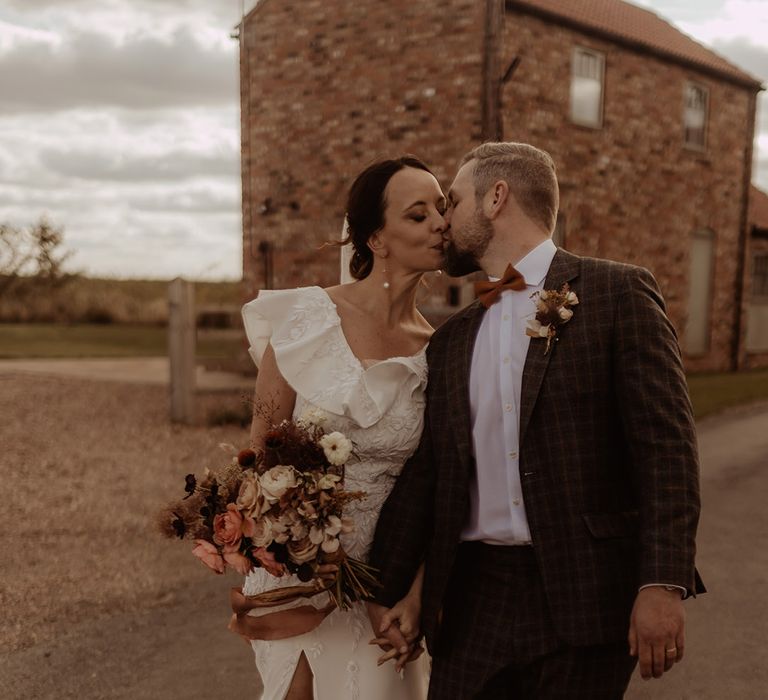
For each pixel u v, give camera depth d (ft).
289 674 7.40
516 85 37.11
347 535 7.36
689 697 10.98
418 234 7.37
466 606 6.78
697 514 5.84
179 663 11.96
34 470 24.16
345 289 7.88
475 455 6.70
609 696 6.28
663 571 5.63
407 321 8.09
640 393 6.04
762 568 15.76
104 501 20.85
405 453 7.47
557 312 6.32
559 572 6.19
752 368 57.82
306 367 7.34
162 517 6.86
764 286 59.41
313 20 39.99
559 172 40.14
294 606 7.30
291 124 41.37
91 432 29.91
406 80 36.88
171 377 31.76
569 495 6.22
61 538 17.89
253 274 43.50
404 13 36.76
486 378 6.72
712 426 30.86
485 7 34.37
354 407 7.13
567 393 6.28
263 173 42.73
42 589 14.85
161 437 29.04
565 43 39.73
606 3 48.57
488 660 6.46
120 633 12.99
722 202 53.01
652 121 46.44
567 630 6.10
